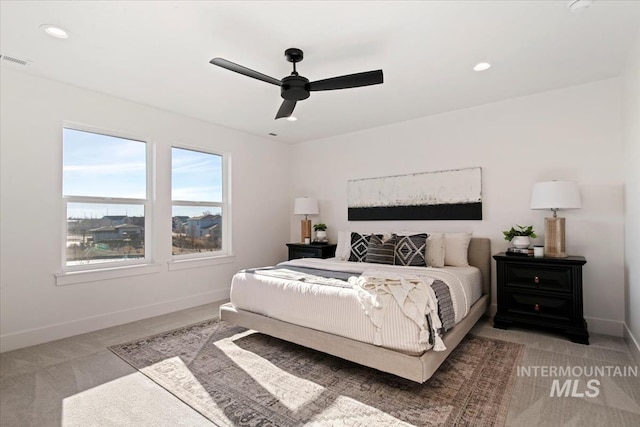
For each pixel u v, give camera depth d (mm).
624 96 2807
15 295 2773
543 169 3348
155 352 2660
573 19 2098
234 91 3271
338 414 1800
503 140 3572
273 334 2676
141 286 3594
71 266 3154
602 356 2512
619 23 2145
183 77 2947
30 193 2871
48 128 2977
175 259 4000
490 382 2127
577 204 2885
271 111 3877
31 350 2715
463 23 2141
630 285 2697
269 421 1748
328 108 3775
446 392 2012
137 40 2330
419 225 4137
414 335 1969
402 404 1888
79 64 2693
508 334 3010
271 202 5180
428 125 4082
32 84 2889
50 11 1986
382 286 2211
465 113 3809
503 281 3180
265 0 1900
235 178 4648
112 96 3389
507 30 2223
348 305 2242
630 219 2682
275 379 2199
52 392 2049
